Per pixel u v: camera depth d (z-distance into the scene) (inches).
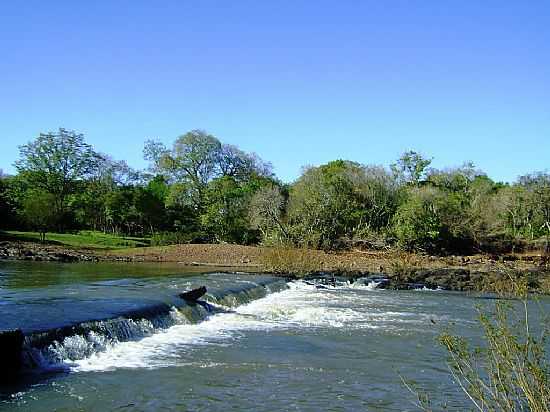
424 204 2036.2
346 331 762.2
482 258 1898.4
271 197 2112.5
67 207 2691.9
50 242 2015.3
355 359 597.9
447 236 2055.9
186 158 2743.6
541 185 2500.0
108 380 478.3
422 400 417.7
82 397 431.5
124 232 3009.4
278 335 721.0
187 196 2669.8
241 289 1029.8
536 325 752.3
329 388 487.8
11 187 2628.0
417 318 887.1
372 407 438.0
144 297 794.8
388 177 2226.9
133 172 3435.0
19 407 402.9
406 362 587.8
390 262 1747.0
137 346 606.9
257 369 542.0
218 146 2815.0
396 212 2092.8
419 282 1385.3
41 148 2667.3
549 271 1542.8
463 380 515.2
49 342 517.3
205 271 1374.3
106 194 2898.6
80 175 2746.1
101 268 1354.6
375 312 949.2
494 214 2324.1
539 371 261.4
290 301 1063.6
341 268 1614.2
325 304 1035.3
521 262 1811.0
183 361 557.6
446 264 1744.6
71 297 768.9
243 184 2746.1
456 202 2159.2
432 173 2906.0
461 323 841.5
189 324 764.0
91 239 2261.3
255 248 1904.5
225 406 430.9
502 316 323.3
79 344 543.8
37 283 949.2
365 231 2053.4
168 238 2166.6
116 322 615.2
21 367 480.1
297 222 2058.3
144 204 2709.2
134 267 1430.9
